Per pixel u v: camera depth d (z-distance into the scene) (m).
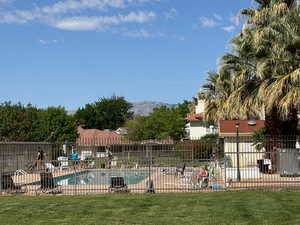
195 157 20.52
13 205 13.76
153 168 23.17
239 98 20.19
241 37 21.81
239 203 13.05
